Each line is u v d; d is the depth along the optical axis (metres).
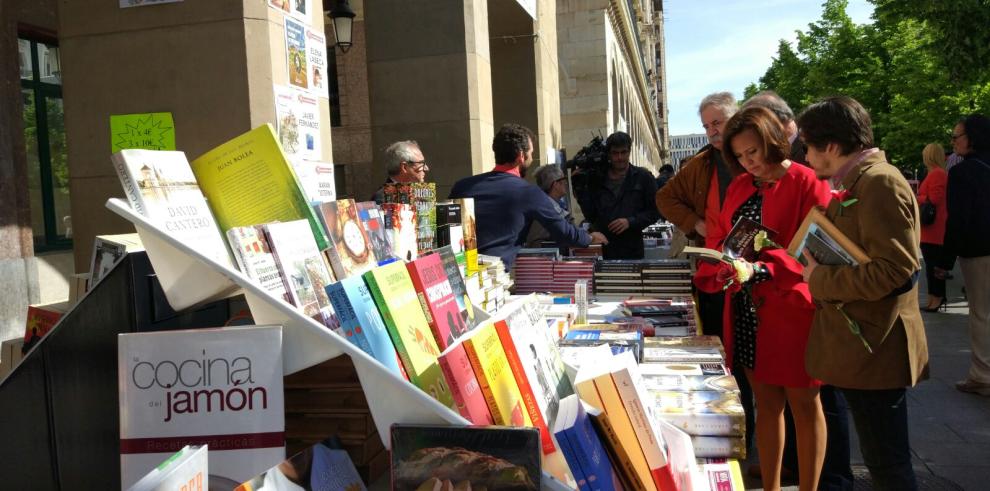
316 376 1.85
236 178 1.80
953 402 4.94
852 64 26.59
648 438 1.50
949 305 8.63
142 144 3.18
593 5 16.03
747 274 2.63
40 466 1.74
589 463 1.35
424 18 7.00
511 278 4.37
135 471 1.51
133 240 1.99
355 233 2.01
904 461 2.39
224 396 1.51
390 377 1.44
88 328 1.74
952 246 5.03
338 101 10.98
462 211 3.21
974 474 3.71
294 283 1.63
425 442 1.39
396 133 7.15
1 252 5.25
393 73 7.11
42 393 1.74
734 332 2.99
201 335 1.53
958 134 5.04
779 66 32.31
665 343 3.03
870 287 2.24
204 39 3.12
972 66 11.53
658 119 77.81
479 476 1.36
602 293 4.33
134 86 3.20
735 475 1.86
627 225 5.42
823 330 2.47
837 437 3.21
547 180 5.90
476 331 1.53
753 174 2.87
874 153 2.38
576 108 16.30
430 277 1.89
